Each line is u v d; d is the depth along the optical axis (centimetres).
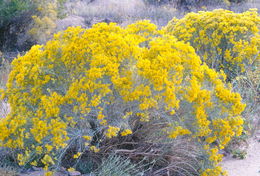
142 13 1330
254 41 597
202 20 628
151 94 376
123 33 402
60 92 407
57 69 397
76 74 381
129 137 437
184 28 638
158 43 392
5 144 378
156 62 371
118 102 388
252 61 616
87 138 371
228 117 406
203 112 387
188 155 435
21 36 1069
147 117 385
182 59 389
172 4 1466
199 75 396
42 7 1094
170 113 388
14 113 392
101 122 368
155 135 445
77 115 387
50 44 395
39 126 359
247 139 532
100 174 383
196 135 404
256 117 583
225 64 639
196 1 1449
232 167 466
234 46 605
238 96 400
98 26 398
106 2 1568
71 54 377
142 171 403
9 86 407
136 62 382
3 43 1060
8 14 1010
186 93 387
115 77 365
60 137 358
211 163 417
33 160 404
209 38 620
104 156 416
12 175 371
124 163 412
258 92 623
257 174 444
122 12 1352
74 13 1352
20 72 395
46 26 1066
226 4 1425
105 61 361
